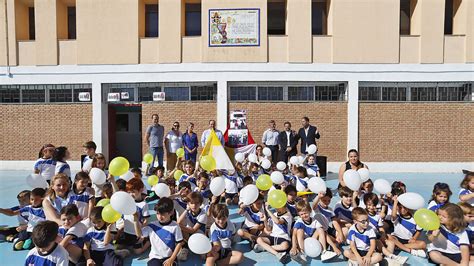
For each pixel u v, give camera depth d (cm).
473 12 1090
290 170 769
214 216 381
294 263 385
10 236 448
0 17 1134
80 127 1127
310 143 883
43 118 1138
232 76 1092
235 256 375
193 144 886
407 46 1099
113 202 336
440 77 1091
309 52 1090
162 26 1101
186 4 1175
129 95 1127
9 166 1145
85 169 527
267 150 802
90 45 1116
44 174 509
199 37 1099
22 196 430
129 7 1106
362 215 367
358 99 1096
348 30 1088
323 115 1100
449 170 1091
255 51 1091
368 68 1091
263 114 1101
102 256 354
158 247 352
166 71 1102
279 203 390
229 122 1100
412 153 1100
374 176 1010
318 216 428
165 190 461
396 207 431
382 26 1090
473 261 355
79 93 1130
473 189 462
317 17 1178
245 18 1088
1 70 1138
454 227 354
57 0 1131
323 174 963
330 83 1105
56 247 300
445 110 1096
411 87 1103
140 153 1317
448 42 1097
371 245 363
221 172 658
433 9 1091
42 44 1127
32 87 1142
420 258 391
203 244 333
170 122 1113
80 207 417
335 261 388
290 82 1104
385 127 1101
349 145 1094
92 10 1112
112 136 1205
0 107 1147
